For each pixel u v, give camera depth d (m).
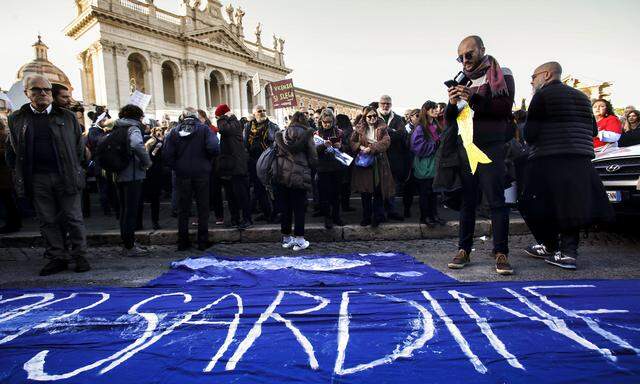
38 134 3.80
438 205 6.92
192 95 34.69
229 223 5.89
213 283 3.38
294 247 4.74
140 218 5.52
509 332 2.19
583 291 2.81
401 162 5.60
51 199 3.96
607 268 3.50
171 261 4.39
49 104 3.85
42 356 2.06
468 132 3.30
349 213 6.46
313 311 2.60
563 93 3.34
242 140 5.45
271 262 4.07
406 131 5.70
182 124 4.73
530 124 3.51
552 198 3.40
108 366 1.93
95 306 2.80
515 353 1.95
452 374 1.78
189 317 2.55
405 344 2.09
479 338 2.13
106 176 6.51
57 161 3.86
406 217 5.83
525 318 2.36
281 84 8.66
